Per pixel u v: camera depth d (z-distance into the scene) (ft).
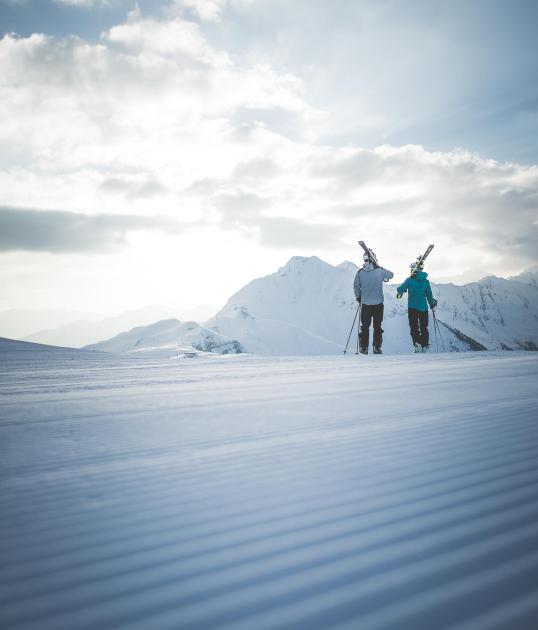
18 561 2.77
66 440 6.47
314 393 11.55
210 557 2.80
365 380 14.52
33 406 10.11
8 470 4.89
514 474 4.35
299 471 4.68
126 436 6.72
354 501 3.76
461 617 2.08
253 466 4.92
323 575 2.54
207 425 7.51
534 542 2.89
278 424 7.45
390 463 4.89
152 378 17.46
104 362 28.84
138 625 2.10
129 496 3.98
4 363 28.63
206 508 3.66
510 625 2.01
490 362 20.42
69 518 3.47
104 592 2.40
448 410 8.18
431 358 24.90
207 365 24.56
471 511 3.45
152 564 2.71
